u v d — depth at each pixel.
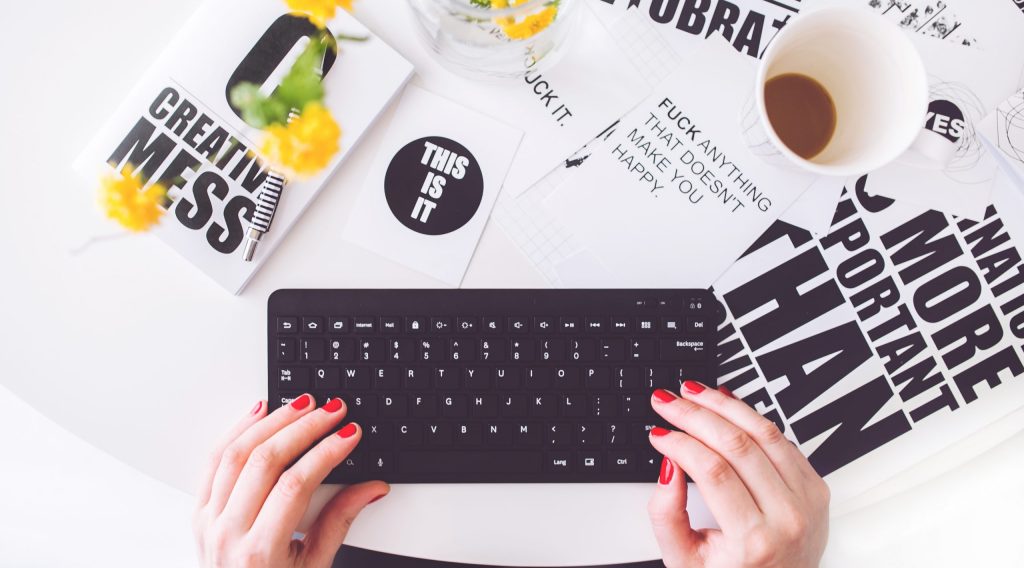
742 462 0.55
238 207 0.58
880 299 0.60
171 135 0.58
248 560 0.55
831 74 0.57
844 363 0.60
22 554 0.84
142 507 0.84
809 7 0.59
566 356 0.57
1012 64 0.60
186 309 0.59
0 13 0.58
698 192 0.60
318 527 0.57
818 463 0.60
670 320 0.57
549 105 0.59
